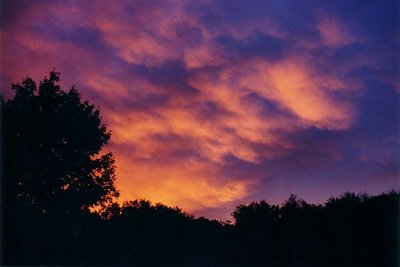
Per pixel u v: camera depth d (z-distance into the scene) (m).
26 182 42.41
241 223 42.56
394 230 32.34
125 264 44.50
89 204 45.69
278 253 38.78
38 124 43.12
